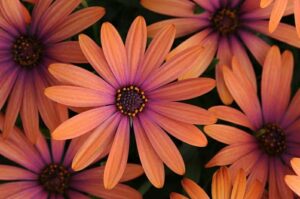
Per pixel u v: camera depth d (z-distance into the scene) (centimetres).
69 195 36
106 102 33
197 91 33
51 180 36
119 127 34
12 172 35
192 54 33
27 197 35
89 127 32
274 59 36
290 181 32
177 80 35
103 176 33
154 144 34
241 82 35
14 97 34
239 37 37
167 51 33
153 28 35
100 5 38
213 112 35
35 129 34
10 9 34
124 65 33
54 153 36
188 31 36
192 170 36
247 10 37
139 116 34
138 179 37
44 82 34
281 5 33
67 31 34
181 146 36
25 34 35
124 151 33
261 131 36
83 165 32
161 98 34
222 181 32
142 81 34
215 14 37
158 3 35
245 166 35
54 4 34
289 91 36
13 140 35
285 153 37
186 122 33
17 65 35
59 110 33
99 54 32
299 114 37
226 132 34
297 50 38
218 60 36
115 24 38
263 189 34
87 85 32
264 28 37
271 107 36
